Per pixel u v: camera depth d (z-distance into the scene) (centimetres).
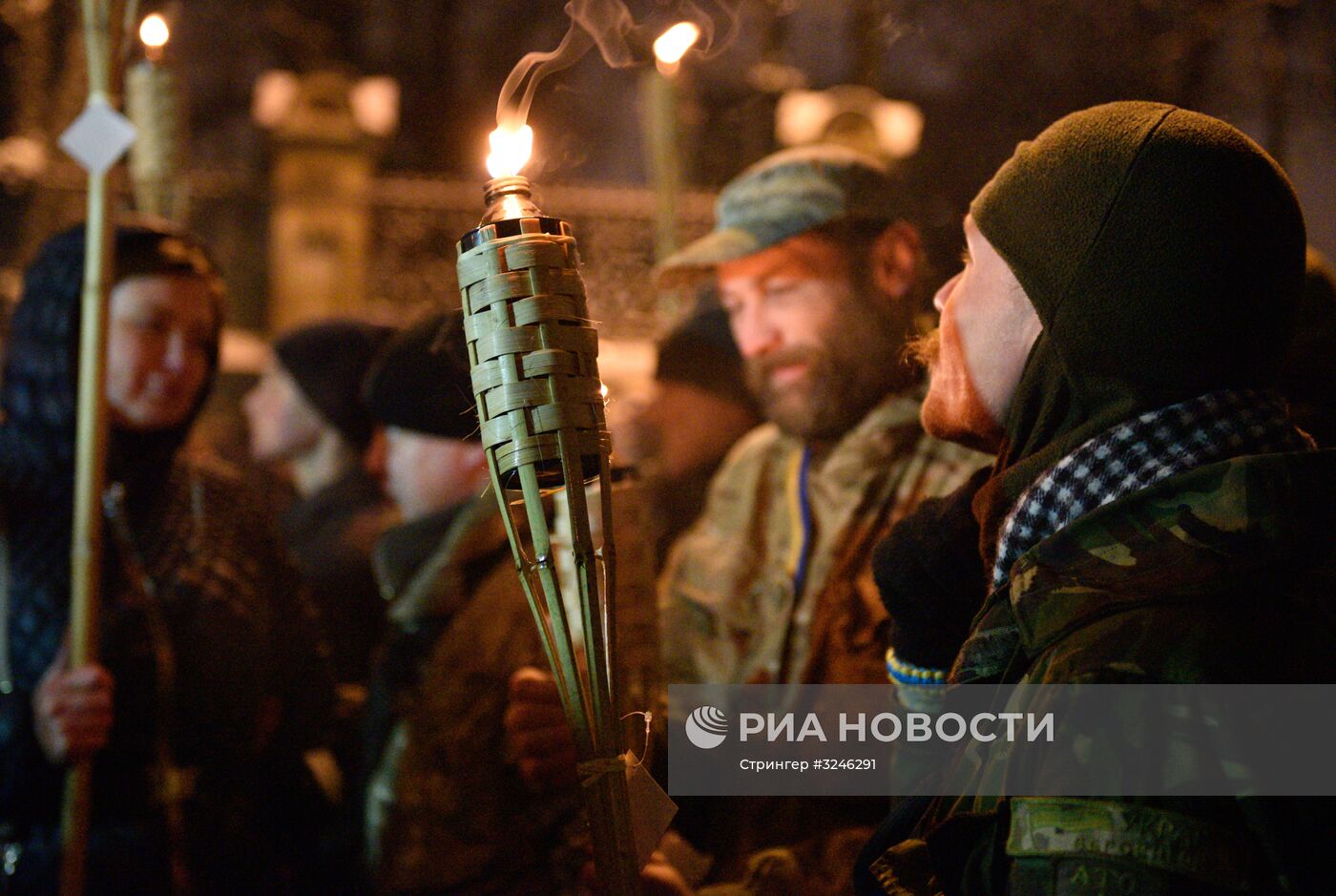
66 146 176
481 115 1162
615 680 87
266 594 219
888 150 311
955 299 104
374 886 195
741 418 258
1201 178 90
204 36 1136
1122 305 91
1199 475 87
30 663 190
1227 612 85
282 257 931
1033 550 91
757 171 197
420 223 908
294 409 300
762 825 162
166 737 193
